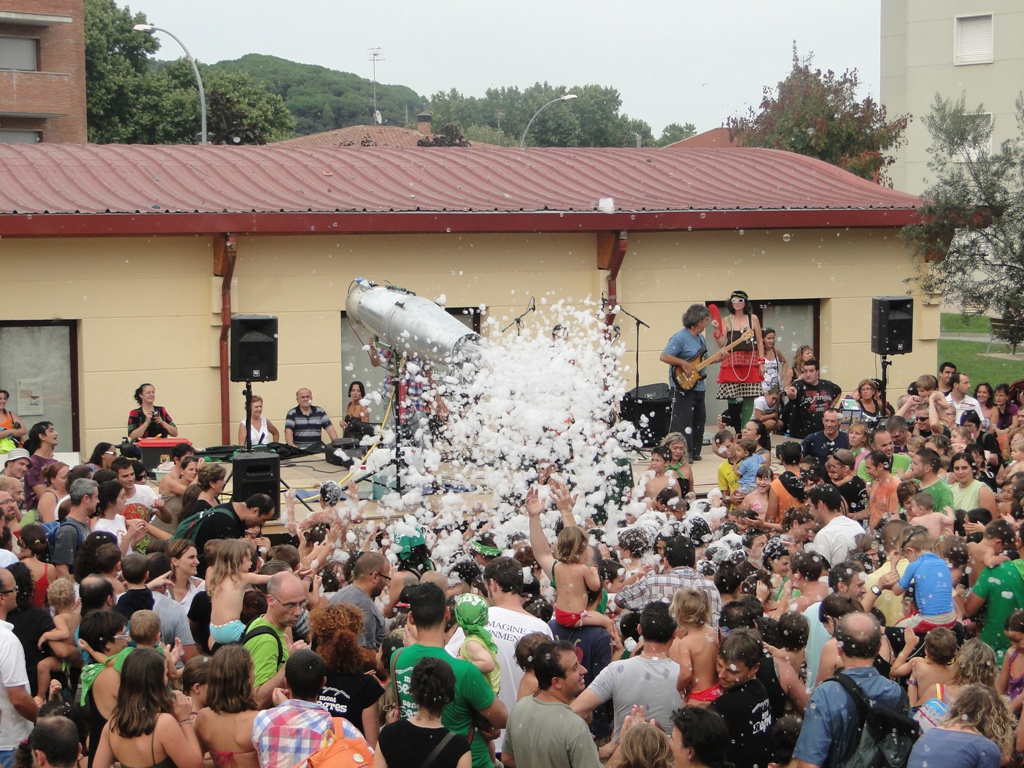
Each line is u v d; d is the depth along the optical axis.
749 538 8.81
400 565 8.40
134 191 14.59
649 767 4.75
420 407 11.25
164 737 5.20
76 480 8.34
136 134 56.25
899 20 38.75
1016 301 16.69
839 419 11.26
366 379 14.94
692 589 6.06
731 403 14.16
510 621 6.20
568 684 5.16
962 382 13.24
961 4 37.59
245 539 7.95
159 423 13.16
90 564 7.28
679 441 10.04
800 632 6.07
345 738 5.09
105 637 5.76
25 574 6.90
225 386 14.18
